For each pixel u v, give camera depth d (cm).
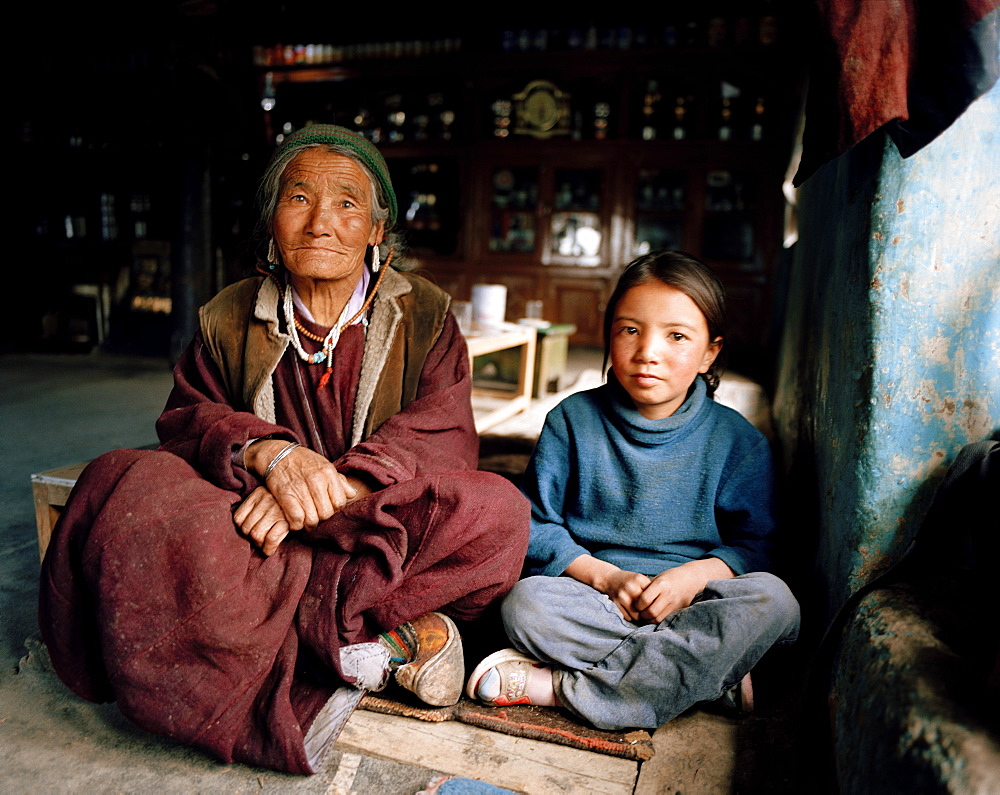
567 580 140
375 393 160
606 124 667
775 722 138
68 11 674
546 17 670
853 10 120
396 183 738
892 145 126
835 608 140
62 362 651
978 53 112
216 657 121
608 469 160
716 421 160
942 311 126
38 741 131
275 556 133
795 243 292
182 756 127
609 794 118
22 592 194
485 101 690
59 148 726
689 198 642
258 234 161
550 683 137
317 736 125
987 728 87
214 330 164
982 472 116
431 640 135
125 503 120
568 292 679
